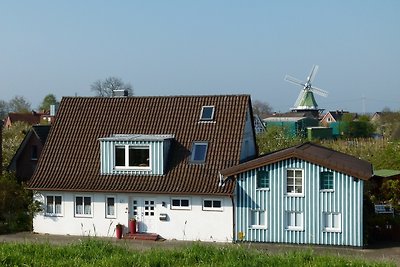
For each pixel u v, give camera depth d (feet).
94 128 135.54
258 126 320.70
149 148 123.65
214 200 118.21
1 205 131.54
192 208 119.14
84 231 124.98
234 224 116.57
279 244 113.80
